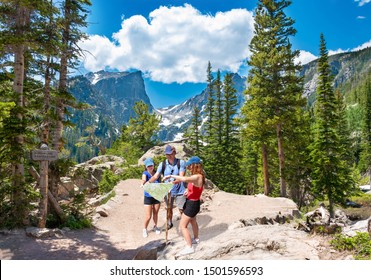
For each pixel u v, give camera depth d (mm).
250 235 6387
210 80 48969
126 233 11047
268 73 26781
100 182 23516
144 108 49188
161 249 6996
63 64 11852
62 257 8117
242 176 42500
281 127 25891
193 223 6590
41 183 10469
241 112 28062
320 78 28234
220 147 41844
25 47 11281
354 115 84562
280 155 25906
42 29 10820
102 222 12508
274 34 27406
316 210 8398
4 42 9648
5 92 11734
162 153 34125
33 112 11695
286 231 6590
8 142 9695
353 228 6582
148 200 10023
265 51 27562
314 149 27891
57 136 11992
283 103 25609
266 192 27844
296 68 25719
